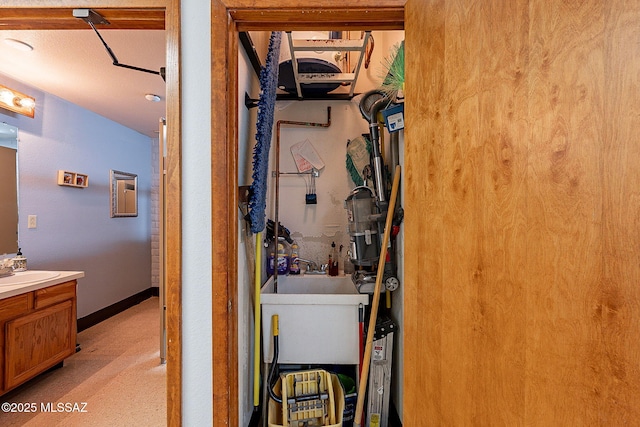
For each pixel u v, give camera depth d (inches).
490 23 27.1
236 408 41.9
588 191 20.6
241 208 53.4
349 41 62.9
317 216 87.0
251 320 62.6
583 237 20.8
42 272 93.1
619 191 19.1
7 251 94.1
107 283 135.7
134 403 74.7
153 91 100.1
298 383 59.7
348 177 86.9
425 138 35.3
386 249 62.4
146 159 163.9
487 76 27.4
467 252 29.4
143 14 39.5
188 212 39.5
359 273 70.5
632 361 18.4
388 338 63.3
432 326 34.1
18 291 74.8
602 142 19.9
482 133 27.8
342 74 73.8
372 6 38.8
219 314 39.4
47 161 106.8
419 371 36.2
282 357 62.1
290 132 87.0
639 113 18.3
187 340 39.6
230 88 40.6
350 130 86.8
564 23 22.0
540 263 23.2
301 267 84.8
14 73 86.7
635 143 18.4
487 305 27.3
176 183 38.9
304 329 62.0
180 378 39.3
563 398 21.7
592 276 20.3
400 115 61.1
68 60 78.7
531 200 23.9
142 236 160.7
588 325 20.4
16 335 74.2
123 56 76.0
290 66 71.6
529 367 23.8
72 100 110.3
